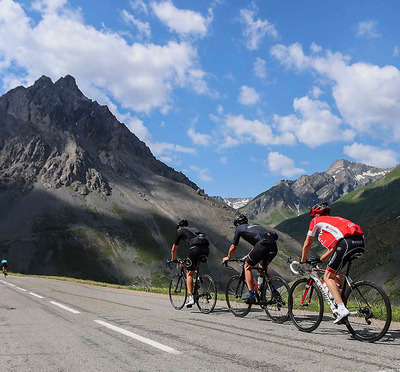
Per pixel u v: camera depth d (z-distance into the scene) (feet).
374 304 20.15
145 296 52.85
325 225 22.88
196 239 34.19
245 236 29.37
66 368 15.33
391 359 15.84
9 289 70.64
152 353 17.49
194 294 33.99
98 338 21.26
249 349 18.02
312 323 22.77
